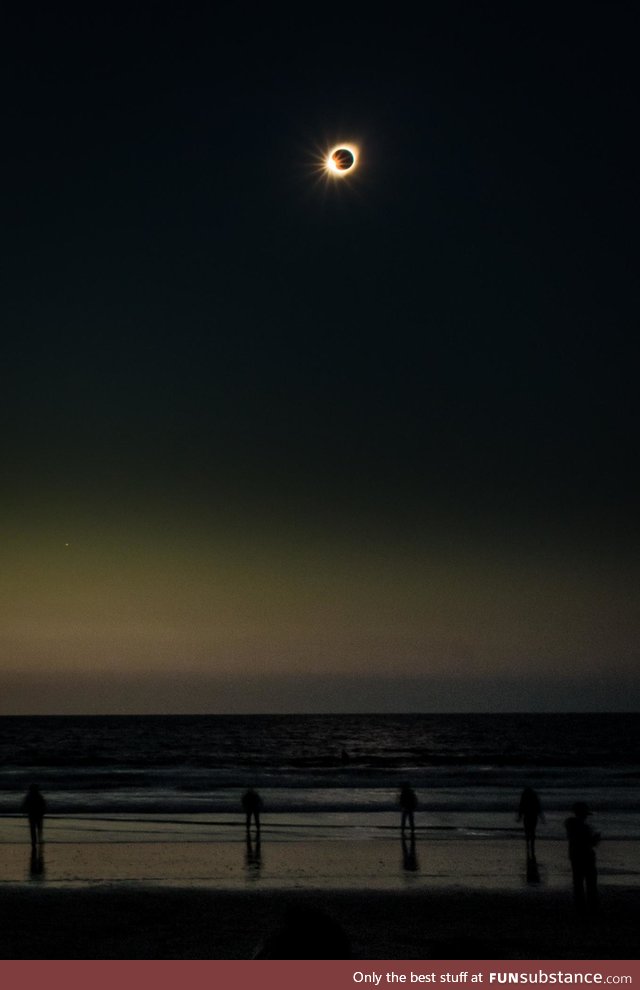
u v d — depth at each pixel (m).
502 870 19.64
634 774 51.25
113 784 44.62
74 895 16.81
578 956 12.30
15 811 31.84
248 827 22.73
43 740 109.38
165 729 149.00
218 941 13.26
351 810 31.47
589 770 56.34
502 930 13.94
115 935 13.70
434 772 54.69
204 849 22.70
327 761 68.00
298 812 31.00
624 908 15.52
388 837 24.72
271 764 66.12
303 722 194.12
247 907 15.68
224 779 47.81
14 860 21.11
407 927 14.19
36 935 13.70
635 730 137.25
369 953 12.49
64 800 36.12
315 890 17.28
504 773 53.00
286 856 21.64
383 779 47.34
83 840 24.42
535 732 131.88
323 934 3.68
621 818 28.70
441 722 188.88
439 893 16.98
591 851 15.12
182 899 16.39
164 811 31.59
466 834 25.23
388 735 123.62
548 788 40.62
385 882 18.20
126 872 19.45
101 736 120.75
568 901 16.14
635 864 20.42
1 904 15.99
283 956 3.63
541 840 24.05
